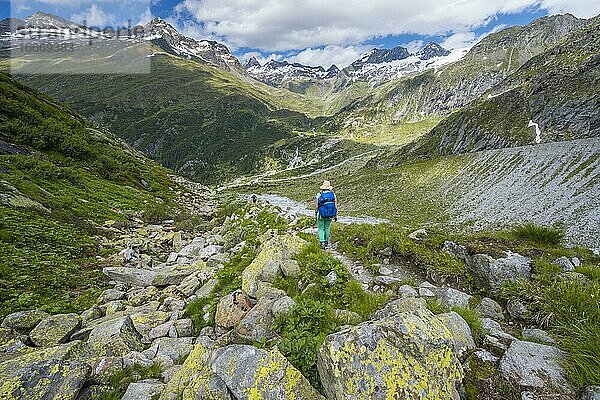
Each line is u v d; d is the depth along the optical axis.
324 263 8.48
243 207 31.78
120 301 10.52
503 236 10.18
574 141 81.25
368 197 98.69
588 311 5.64
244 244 15.02
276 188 187.88
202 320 8.34
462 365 4.74
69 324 7.76
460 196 77.44
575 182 62.06
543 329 5.89
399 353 4.27
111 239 18.14
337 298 7.44
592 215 45.69
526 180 73.50
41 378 5.07
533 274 7.42
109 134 72.12
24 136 31.88
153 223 25.25
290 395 4.34
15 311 9.20
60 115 47.41
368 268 9.30
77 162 34.22
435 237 10.14
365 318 6.48
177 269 13.48
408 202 82.12
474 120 144.88
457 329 5.35
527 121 122.44
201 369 5.10
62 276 11.96
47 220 16.94
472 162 99.25
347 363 4.21
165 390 5.11
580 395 4.09
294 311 6.38
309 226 16.77
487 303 6.96
